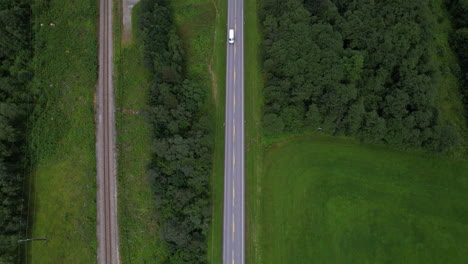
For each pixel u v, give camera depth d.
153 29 70.94
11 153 64.31
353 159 71.06
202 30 77.31
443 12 82.94
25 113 67.88
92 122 68.31
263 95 72.12
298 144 71.44
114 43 74.00
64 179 66.38
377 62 72.00
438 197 69.31
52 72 71.56
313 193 68.50
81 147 67.44
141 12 73.00
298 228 66.56
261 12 76.12
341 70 68.69
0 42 68.12
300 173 69.69
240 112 72.25
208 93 72.81
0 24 69.12
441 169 71.06
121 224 63.88
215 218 66.31
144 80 70.88
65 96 70.44
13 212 62.16
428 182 70.19
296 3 72.44
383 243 66.38
